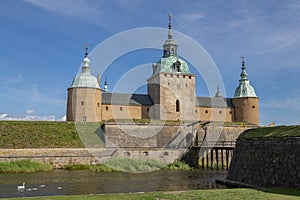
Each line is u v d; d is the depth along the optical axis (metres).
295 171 18.62
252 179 22.72
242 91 69.88
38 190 21.41
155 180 27.55
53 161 36.62
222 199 13.94
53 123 44.22
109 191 21.28
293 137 19.58
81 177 29.08
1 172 31.80
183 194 15.41
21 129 41.22
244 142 25.05
